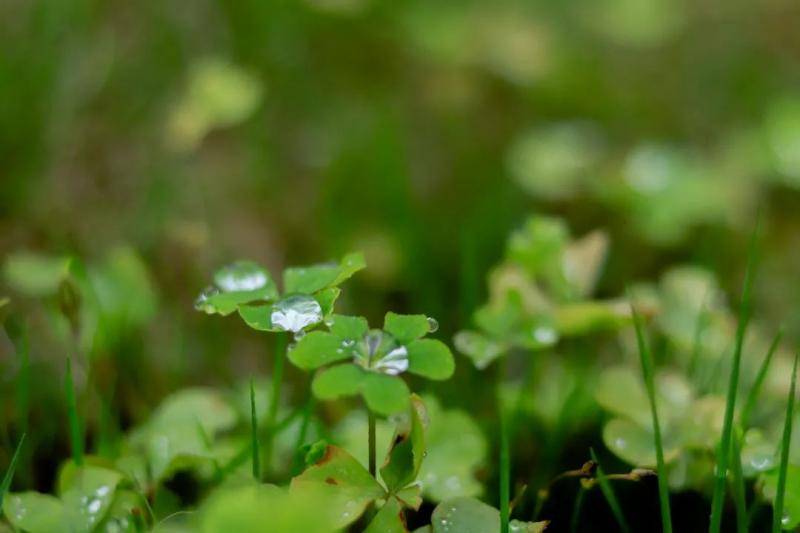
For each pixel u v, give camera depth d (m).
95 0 0.57
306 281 0.37
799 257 0.53
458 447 0.39
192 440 0.38
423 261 0.52
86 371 0.41
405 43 0.63
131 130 0.52
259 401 0.41
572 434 0.41
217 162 0.54
